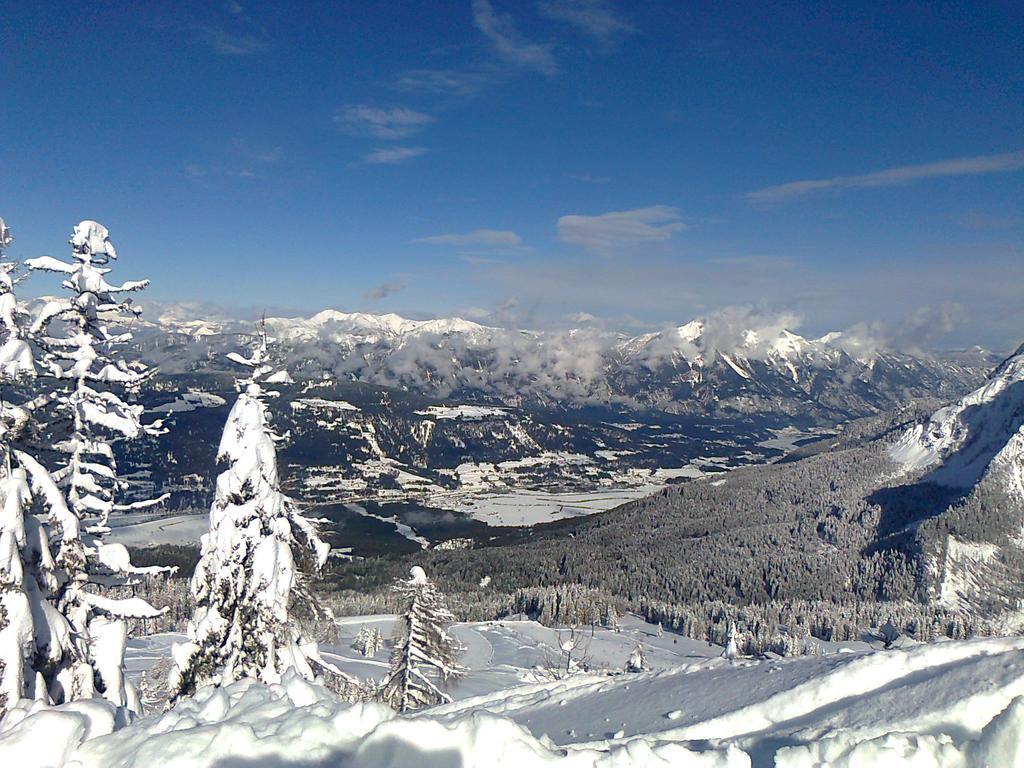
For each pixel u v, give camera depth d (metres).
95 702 7.92
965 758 5.68
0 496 11.16
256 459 15.98
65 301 14.45
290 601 16.50
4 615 10.68
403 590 25.16
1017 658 8.38
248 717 7.15
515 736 6.19
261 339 16.69
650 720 10.51
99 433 15.87
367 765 6.02
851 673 9.23
